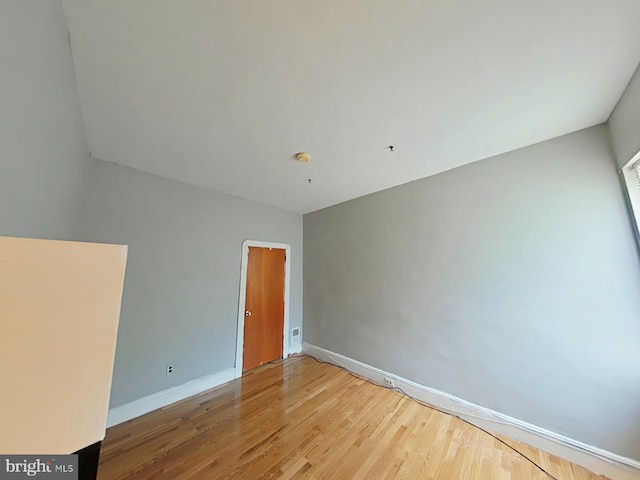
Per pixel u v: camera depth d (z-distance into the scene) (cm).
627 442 154
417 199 276
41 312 41
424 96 146
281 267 384
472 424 216
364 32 106
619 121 153
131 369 229
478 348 221
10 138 69
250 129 179
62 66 106
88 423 43
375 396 262
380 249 309
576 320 176
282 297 381
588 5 95
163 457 176
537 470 165
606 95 146
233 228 326
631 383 156
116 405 217
